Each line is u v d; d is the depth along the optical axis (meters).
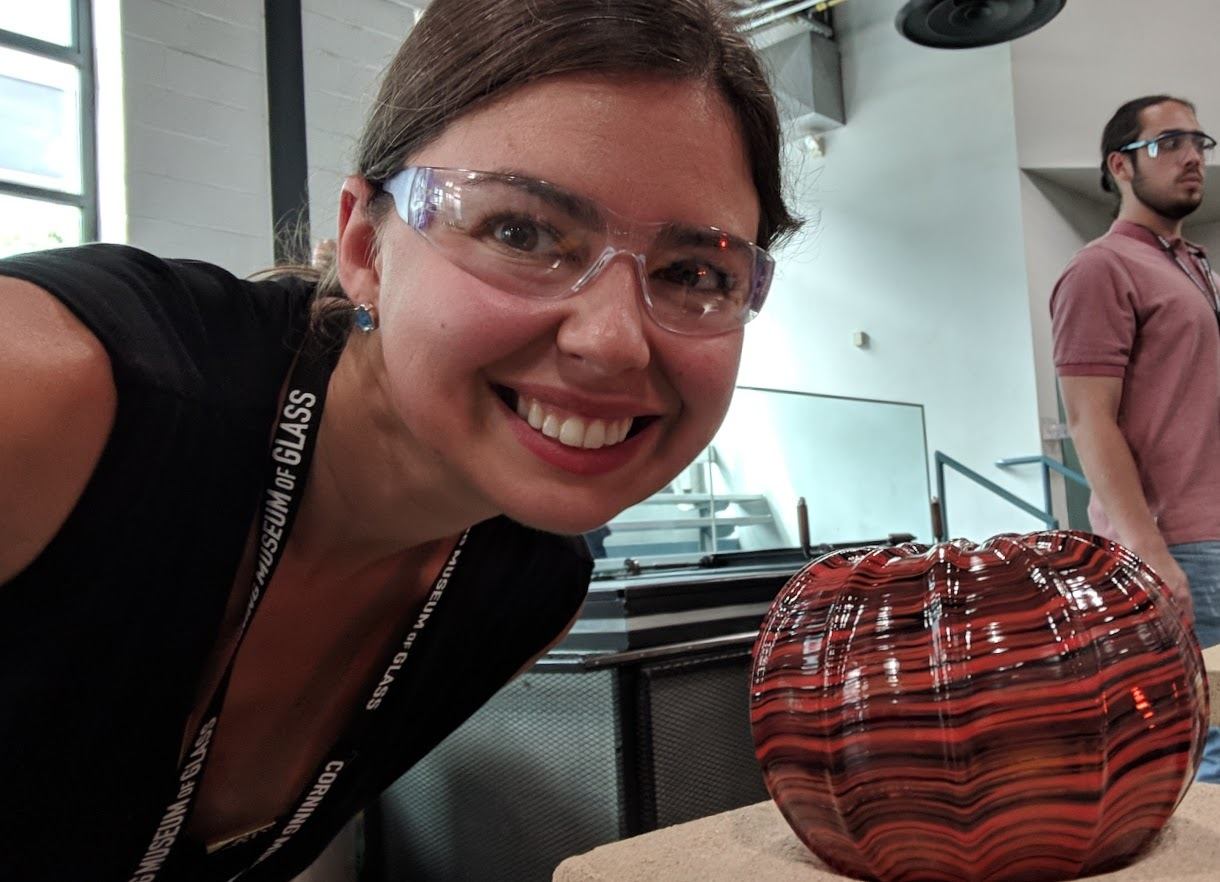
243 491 0.58
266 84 2.49
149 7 2.33
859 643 0.45
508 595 0.84
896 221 4.89
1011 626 0.43
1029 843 0.42
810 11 4.82
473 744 1.55
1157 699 0.43
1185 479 1.39
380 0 2.70
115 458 0.51
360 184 0.58
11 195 2.26
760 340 5.39
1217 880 0.43
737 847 0.52
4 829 0.58
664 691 1.41
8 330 0.47
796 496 2.39
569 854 1.42
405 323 0.51
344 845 1.77
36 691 0.55
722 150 0.51
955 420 4.67
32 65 2.29
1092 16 4.57
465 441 0.52
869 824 0.44
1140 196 1.54
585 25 0.47
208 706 0.65
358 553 0.70
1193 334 1.41
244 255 2.45
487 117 0.49
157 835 0.67
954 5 3.31
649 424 0.54
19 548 0.50
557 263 0.48
